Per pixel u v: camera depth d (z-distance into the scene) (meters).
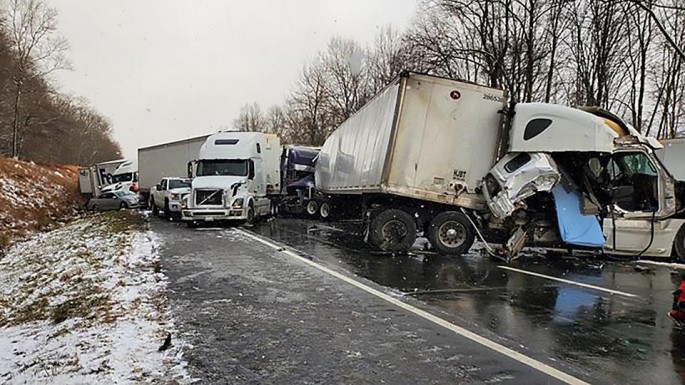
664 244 11.76
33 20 55.94
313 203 25.27
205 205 19.55
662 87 27.23
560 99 26.77
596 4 24.03
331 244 14.34
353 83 55.31
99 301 7.73
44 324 7.35
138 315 6.75
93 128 106.75
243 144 21.08
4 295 10.87
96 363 5.00
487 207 12.06
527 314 6.79
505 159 11.77
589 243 11.47
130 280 9.16
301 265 10.66
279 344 5.49
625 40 26.08
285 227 20.06
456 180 12.14
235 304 7.28
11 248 18.31
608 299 7.76
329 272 9.84
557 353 5.25
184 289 8.33
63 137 71.75
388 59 48.91
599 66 25.88
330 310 6.92
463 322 6.36
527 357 5.11
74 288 9.25
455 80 12.02
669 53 26.09
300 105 58.97
